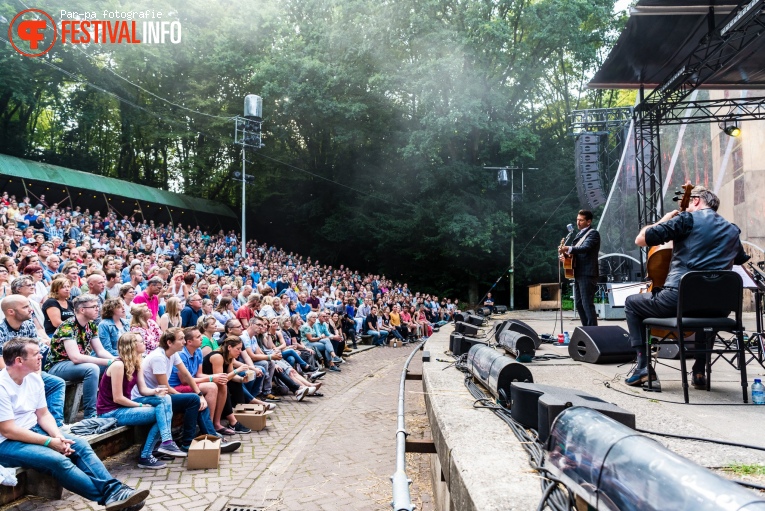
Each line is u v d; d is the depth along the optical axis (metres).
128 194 26.88
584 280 6.04
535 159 30.91
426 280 33.34
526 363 5.16
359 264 35.88
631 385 3.84
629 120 17.55
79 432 4.74
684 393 3.24
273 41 32.16
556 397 2.33
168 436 5.04
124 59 28.78
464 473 1.98
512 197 28.83
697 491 1.07
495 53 25.56
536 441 2.36
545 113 35.38
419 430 5.05
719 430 2.53
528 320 14.66
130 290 7.09
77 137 32.03
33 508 3.88
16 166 22.38
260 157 34.28
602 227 16.91
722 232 3.50
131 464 4.91
